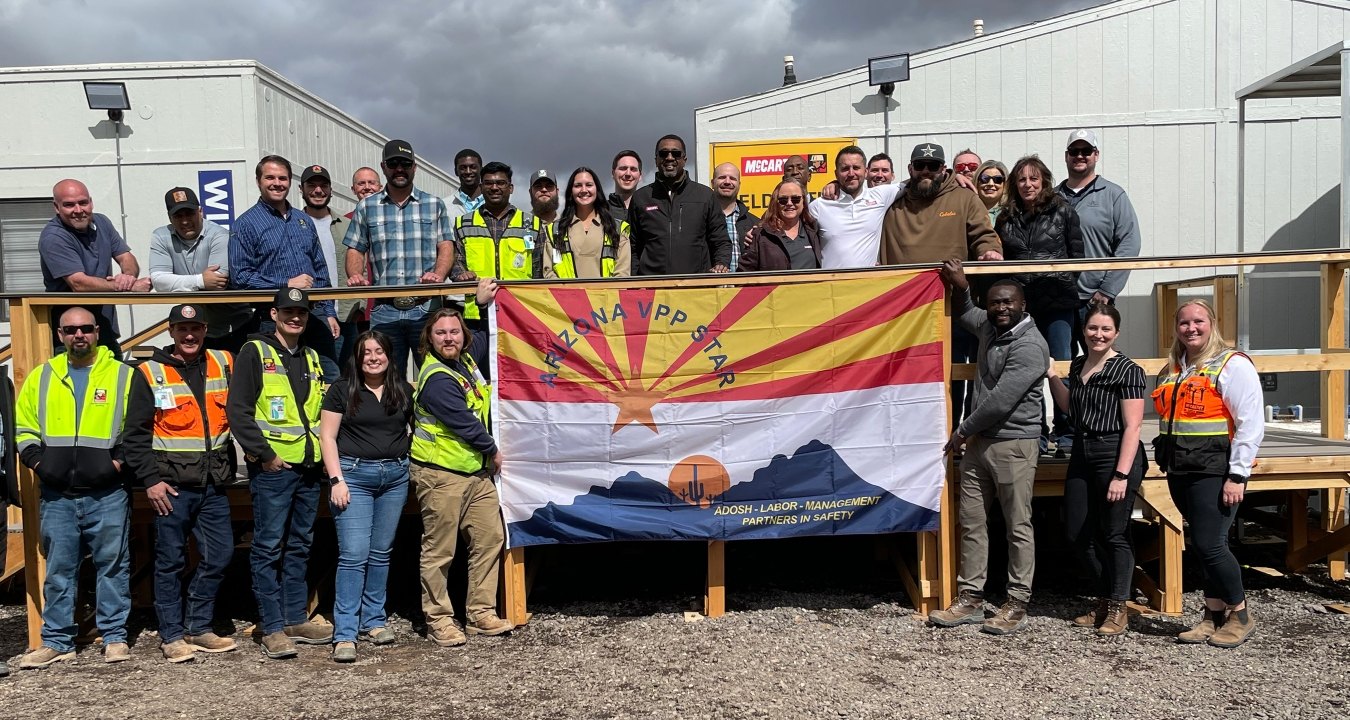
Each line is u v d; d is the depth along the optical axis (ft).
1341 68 22.40
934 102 27.73
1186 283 22.98
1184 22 27.27
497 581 16.44
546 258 18.67
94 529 15.14
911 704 12.81
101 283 17.21
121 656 15.30
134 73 26.81
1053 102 27.55
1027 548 15.79
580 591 19.01
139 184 26.99
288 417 15.33
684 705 12.89
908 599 17.85
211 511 15.70
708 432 16.55
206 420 15.40
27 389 15.02
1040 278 18.25
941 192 18.24
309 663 15.06
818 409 16.61
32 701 13.56
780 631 16.11
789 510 16.66
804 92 28.02
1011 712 12.50
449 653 15.37
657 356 16.47
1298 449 18.08
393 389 15.58
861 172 19.11
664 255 18.11
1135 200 27.53
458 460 15.62
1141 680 13.57
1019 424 15.52
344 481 15.30
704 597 17.63
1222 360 14.69
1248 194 27.48
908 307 16.51
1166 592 16.51
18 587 19.84
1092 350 15.49
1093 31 27.40
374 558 15.87
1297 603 17.24
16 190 27.04
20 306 15.81
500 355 16.38
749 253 18.98
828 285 16.51
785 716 12.46
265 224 18.15
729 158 28.32
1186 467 14.82
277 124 28.14
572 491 16.52
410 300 18.30
